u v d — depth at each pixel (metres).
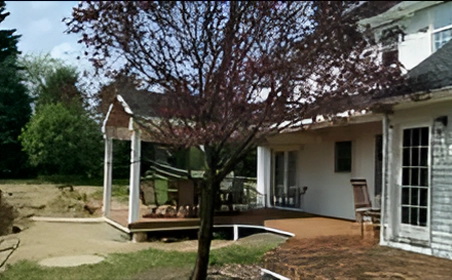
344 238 8.43
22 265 7.40
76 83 5.48
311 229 9.61
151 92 5.38
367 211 8.95
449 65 7.02
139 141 10.48
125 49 4.87
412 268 5.89
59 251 8.62
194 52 5.05
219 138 5.12
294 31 5.05
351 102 5.76
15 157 19.36
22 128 19.31
